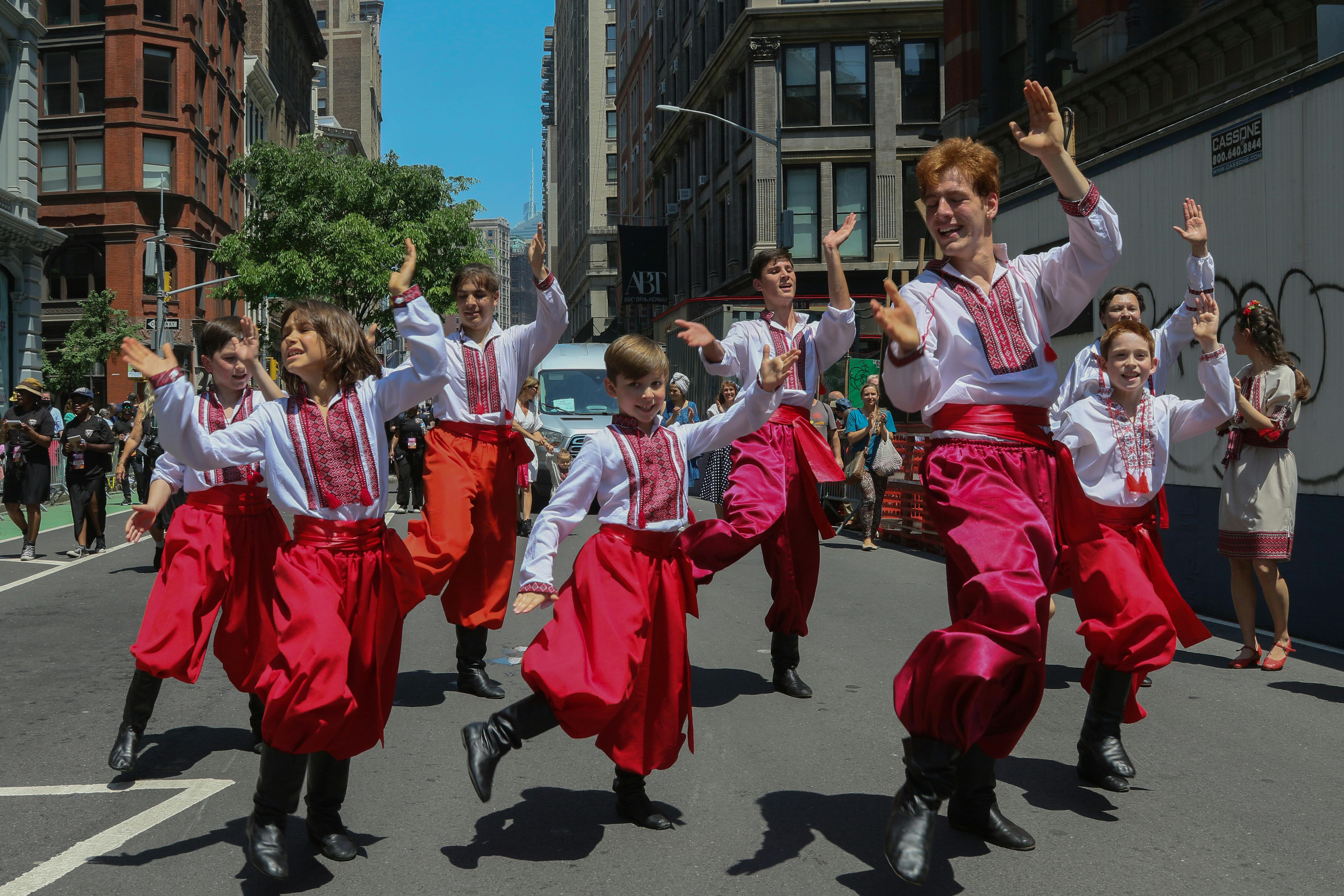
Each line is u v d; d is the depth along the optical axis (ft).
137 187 133.49
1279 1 39.40
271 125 190.60
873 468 41.22
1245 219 26.17
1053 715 17.72
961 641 9.97
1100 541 14.10
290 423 11.27
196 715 17.98
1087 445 14.97
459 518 18.44
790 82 112.47
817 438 19.07
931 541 40.11
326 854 11.58
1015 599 10.05
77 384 120.37
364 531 11.50
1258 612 25.95
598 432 12.46
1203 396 27.71
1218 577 27.43
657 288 155.74
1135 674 13.97
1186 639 15.06
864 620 26.03
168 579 14.85
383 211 118.11
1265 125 25.38
